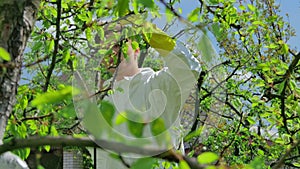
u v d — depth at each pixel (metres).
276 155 6.73
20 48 1.83
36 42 3.91
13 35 1.81
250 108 7.03
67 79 3.81
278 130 6.17
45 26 4.42
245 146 7.41
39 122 3.57
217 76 4.37
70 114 1.60
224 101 4.52
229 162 7.21
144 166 1.20
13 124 3.09
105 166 3.40
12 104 1.85
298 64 5.30
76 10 4.70
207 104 4.39
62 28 4.62
